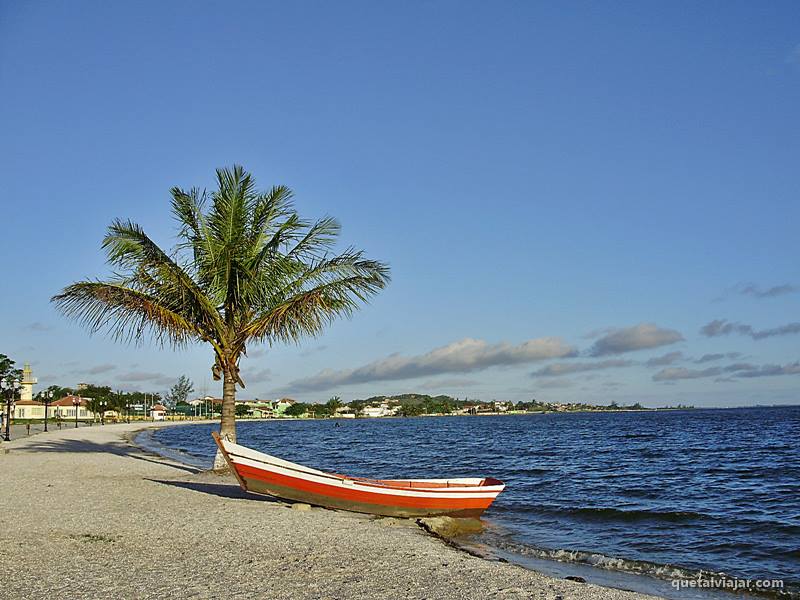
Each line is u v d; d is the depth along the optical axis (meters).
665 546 13.88
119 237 20.25
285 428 127.38
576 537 14.67
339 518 14.90
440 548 11.80
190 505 16.14
